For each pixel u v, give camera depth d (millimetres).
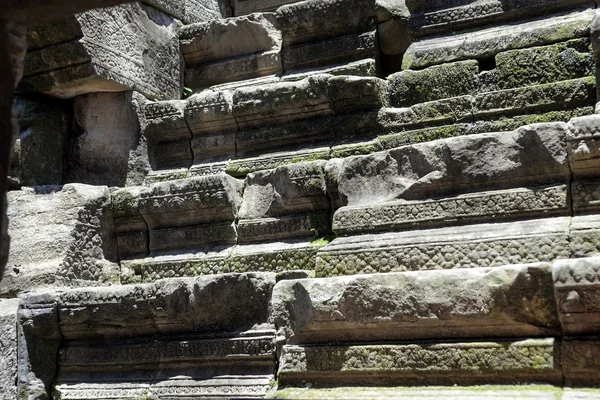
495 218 4391
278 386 4359
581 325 3654
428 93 5605
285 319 4457
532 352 3754
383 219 4656
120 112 6414
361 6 6223
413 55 5789
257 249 5289
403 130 5551
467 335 3943
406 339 4074
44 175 6262
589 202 4195
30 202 5797
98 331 5145
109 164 6398
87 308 5109
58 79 6203
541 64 5281
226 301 4785
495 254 4230
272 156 5887
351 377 4168
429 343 3988
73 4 2904
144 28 6672
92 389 5043
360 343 4176
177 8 7137
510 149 4414
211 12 7906
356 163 4867
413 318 4008
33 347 5195
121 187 6340
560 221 4215
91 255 5734
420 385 3990
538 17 5605
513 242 4207
